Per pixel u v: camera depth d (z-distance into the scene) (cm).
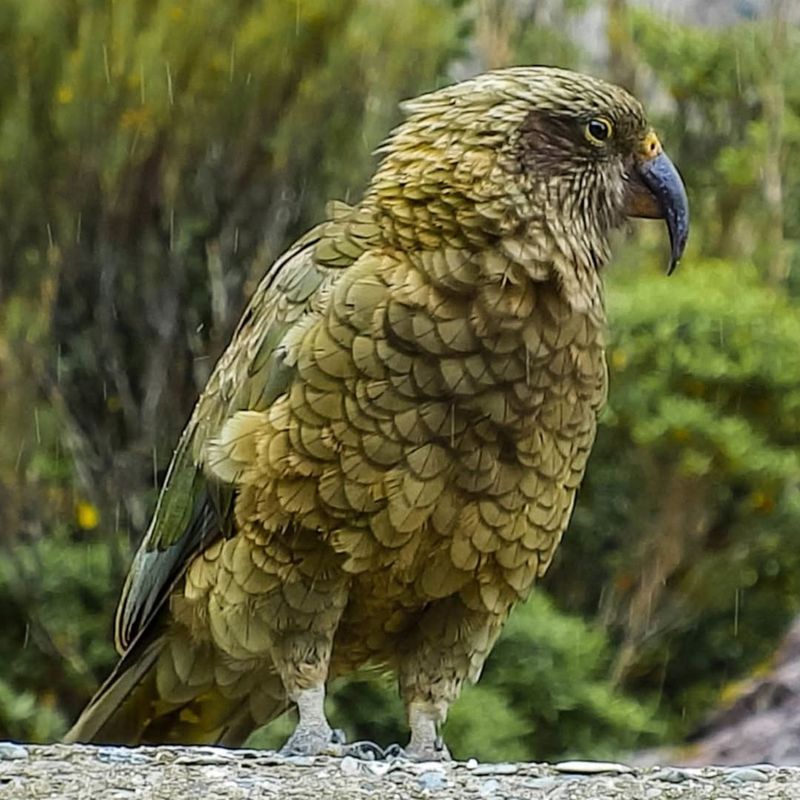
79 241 1455
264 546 802
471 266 788
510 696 1466
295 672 816
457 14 1714
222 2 1454
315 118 1472
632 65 1964
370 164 1482
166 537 867
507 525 805
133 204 1457
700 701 1683
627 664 1647
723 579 1653
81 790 682
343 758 751
